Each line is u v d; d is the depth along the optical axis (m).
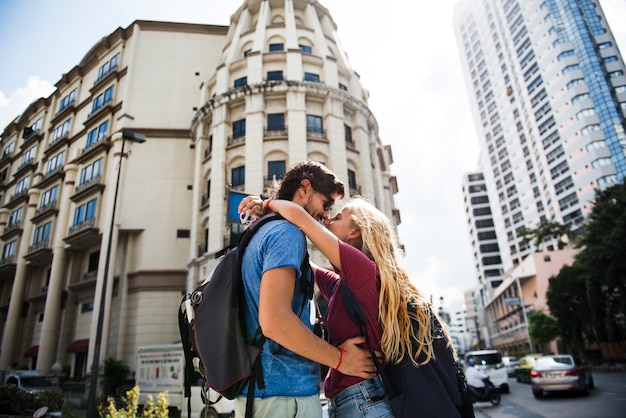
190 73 29.45
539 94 71.38
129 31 30.94
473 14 100.12
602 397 12.11
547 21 70.19
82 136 31.52
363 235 1.86
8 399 11.87
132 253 24.88
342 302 1.75
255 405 1.39
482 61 95.00
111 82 30.27
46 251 29.28
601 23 66.94
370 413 1.62
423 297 1.75
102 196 26.38
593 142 59.47
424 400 1.50
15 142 41.84
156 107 28.11
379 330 1.63
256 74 23.72
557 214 65.75
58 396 12.27
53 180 32.06
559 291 33.78
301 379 1.46
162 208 25.53
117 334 22.67
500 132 86.31
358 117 24.86
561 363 13.49
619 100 60.84
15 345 29.78
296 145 21.64
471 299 117.06
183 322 1.71
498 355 17.34
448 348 1.70
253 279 1.49
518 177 79.25
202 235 22.69
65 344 25.73
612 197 22.80
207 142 24.80
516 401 13.20
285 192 1.95
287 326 1.31
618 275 22.59
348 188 22.14
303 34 26.36
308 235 1.63
